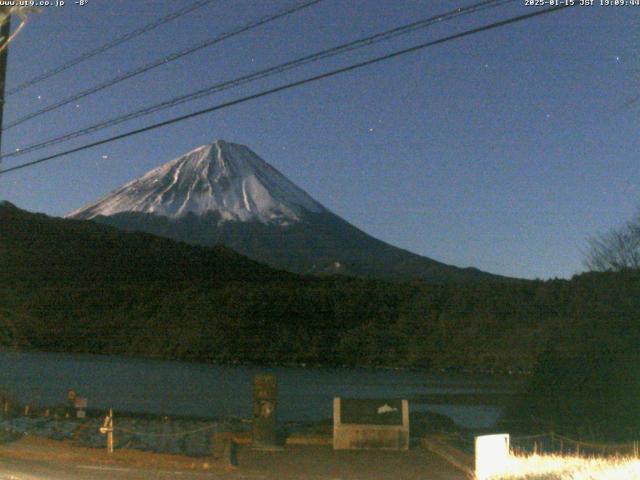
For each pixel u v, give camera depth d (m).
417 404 42.09
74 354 66.50
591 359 30.86
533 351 58.16
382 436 23.83
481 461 17.92
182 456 21.95
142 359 65.88
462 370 61.38
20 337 63.91
